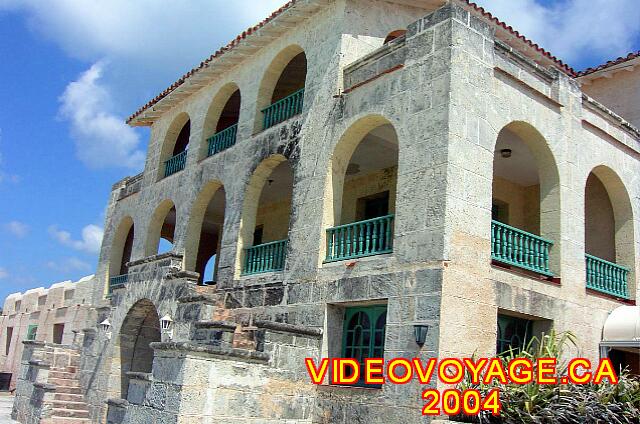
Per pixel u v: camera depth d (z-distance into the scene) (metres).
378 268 12.20
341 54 14.84
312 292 13.58
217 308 15.77
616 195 16.36
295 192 15.05
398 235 11.99
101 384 18.41
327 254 13.77
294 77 20.36
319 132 14.83
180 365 10.92
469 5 14.88
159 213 22.27
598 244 16.88
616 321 14.12
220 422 11.06
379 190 18.16
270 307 14.67
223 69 19.75
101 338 19.31
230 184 17.81
